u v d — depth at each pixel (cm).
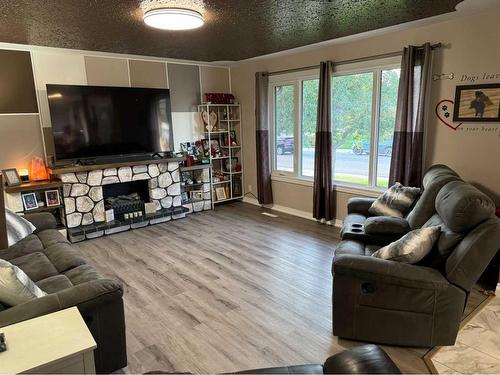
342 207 461
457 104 337
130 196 493
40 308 168
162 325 251
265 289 300
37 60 421
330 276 322
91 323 185
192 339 234
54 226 340
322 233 441
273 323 251
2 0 241
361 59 407
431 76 348
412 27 352
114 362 198
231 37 376
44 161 441
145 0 248
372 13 298
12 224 286
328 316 259
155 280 320
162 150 513
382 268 213
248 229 464
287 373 145
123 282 317
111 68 475
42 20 294
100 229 439
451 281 208
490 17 305
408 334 218
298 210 525
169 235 445
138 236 443
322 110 443
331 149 451
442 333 214
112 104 457
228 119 581
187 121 559
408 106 359
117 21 301
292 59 489
